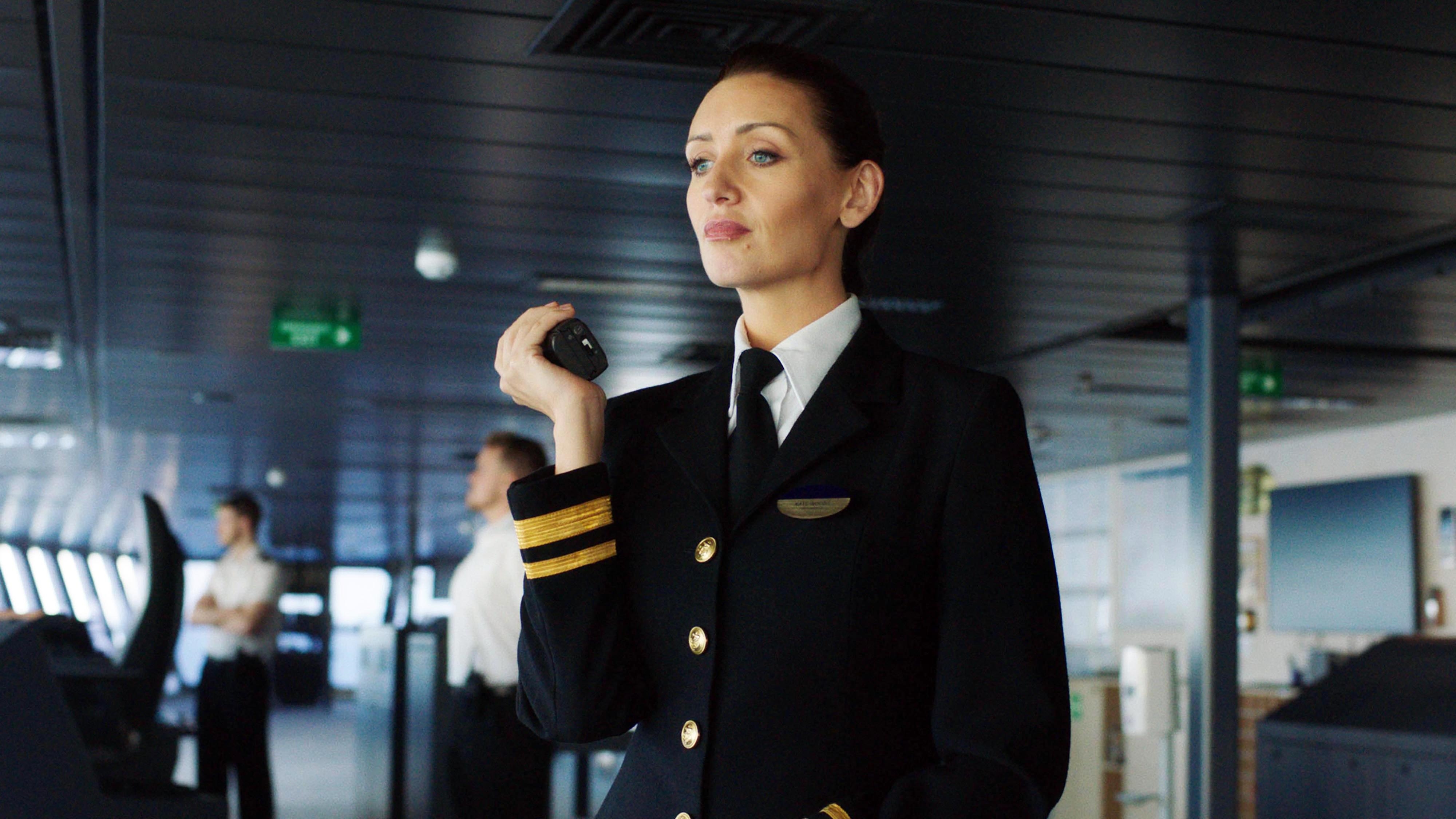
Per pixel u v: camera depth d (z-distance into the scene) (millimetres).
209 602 6906
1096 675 9070
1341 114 4777
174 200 6105
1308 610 13367
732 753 1046
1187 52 4273
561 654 1101
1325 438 13484
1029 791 1011
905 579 1080
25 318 8602
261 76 4629
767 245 1176
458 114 4977
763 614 1068
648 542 1143
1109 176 5492
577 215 6250
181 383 10977
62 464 16438
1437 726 4914
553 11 4070
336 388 11195
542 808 5031
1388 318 8148
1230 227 6184
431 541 28438
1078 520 17141
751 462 1123
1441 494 12164
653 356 9547
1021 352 9461
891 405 1141
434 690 6965
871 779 1038
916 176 5523
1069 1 3920
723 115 1205
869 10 3959
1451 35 4121
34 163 5645
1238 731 7379
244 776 6766
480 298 7969
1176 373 10141
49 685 3607
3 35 4375
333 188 5895
